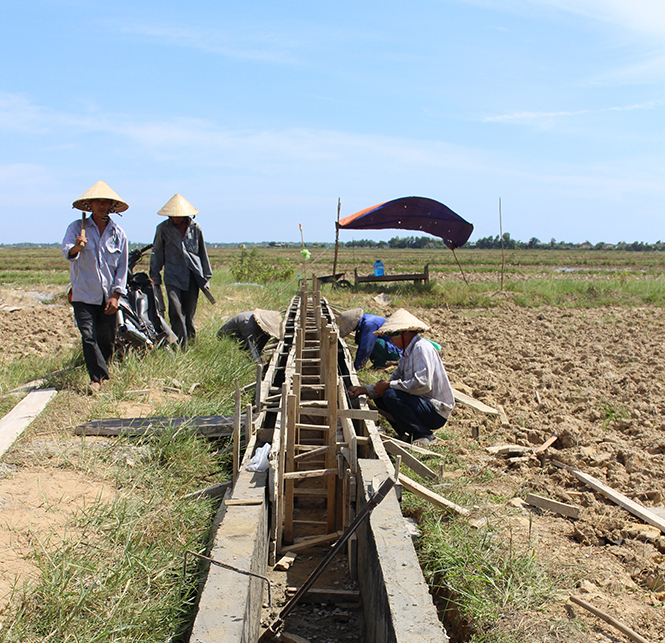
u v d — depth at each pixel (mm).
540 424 6363
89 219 6191
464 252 115562
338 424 5227
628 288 20141
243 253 24141
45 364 7418
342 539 3127
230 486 4430
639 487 4820
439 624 2459
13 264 45375
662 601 3393
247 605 2668
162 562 3395
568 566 3654
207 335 8719
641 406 7035
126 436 4934
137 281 7836
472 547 3730
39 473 4125
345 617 3512
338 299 18516
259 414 4938
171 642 2914
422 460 5289
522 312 16109
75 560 3207
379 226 20859
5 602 2838
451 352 10414
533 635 3016
